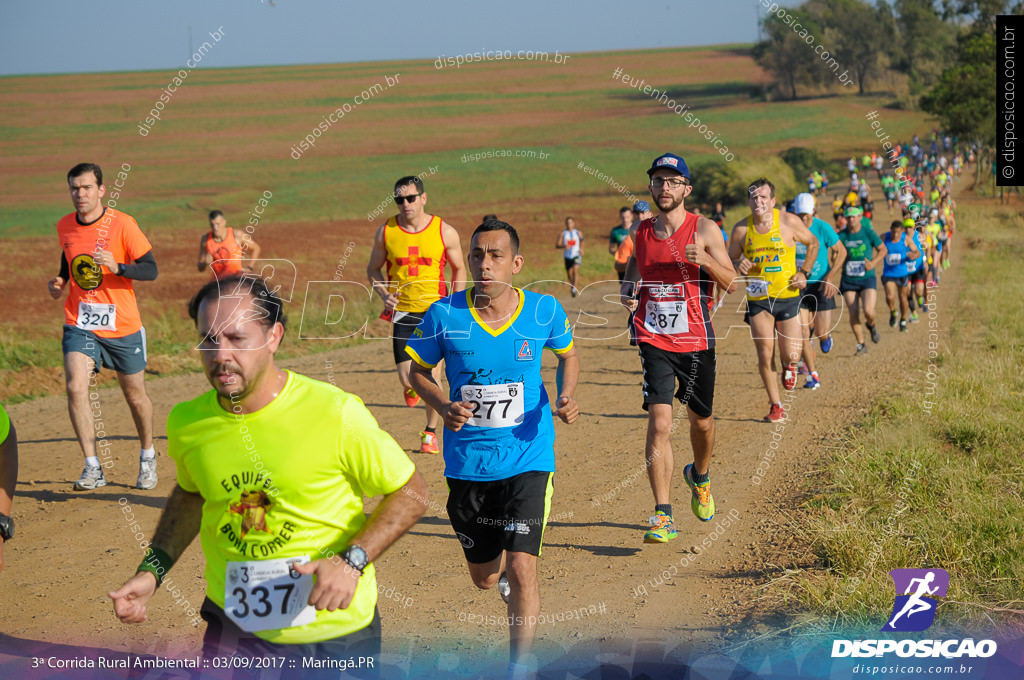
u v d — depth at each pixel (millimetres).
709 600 4102
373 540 2381
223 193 39250
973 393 7523
